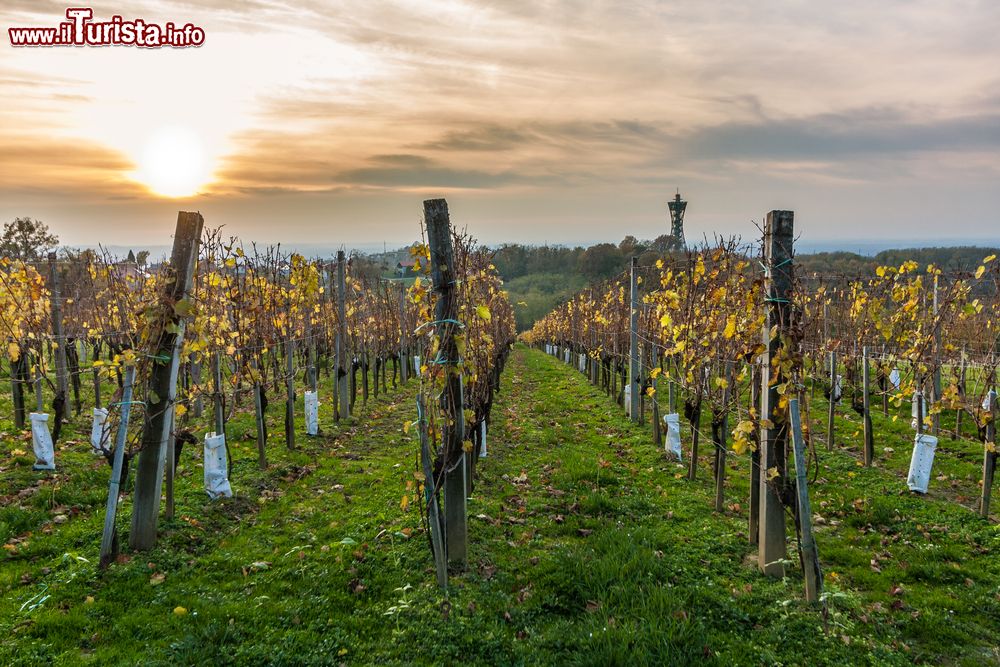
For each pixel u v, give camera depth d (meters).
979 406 8.73
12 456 7.77
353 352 14.72
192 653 4.12
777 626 4.68
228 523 6.54
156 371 5.70
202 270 8.17
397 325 18.42
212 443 6.91
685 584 5.29
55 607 4.61
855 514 7.12
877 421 12.04
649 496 7.70
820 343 12.36
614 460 9.57
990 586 5.45
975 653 4.52
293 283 10.89
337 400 11.91
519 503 7.47
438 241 5.23
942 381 13.18
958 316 10.66
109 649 4.16
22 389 9.47
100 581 5.04
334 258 13.12
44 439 7.35
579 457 9.57
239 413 11.84
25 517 6.07
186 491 7.06
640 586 5.20
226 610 4.70
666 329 10.51
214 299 8.52
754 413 5.76
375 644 4.43
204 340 6.32
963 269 10.25
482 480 8.36
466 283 6.23
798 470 5.01
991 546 6.21
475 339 7.64
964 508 7.21
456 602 4.94
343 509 7.04
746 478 8.55
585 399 16.12
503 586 5.32
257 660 4.16
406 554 5.77
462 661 4.29
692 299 7.91
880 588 5.43
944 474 8.66
